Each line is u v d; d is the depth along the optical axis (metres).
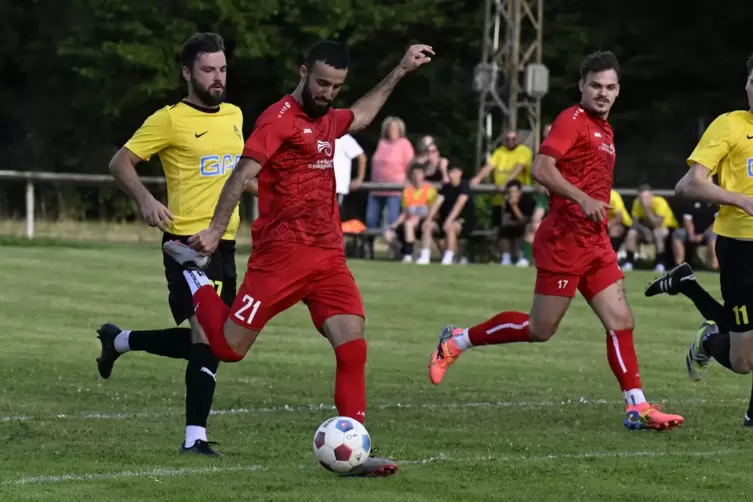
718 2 100.81
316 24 95.19
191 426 19.11
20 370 27.81
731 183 22.11
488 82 73.44
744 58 101.44
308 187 17.75
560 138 21.84
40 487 16.42
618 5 103.12
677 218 58.62
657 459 18.92
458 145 100.56
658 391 27.25
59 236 69.38
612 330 22.33
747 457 19.19
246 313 17.91
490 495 16.25
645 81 103.31
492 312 41.25
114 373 27.81
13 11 107.94
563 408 24.44
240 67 97.38
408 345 34.00
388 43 101.38
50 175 67.75
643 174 100.00
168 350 21.45
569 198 21.61
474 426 22.09
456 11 101.75
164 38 94.75
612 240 59.41
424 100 103.50
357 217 91.69
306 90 17.62
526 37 101.25
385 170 61.12
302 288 17.95
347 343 17.89
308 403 24.55
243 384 26.97
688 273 24.45
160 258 56.47
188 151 20.08
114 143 105.06
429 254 58.34
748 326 22.25
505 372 29.66
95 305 40.28
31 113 107.94
